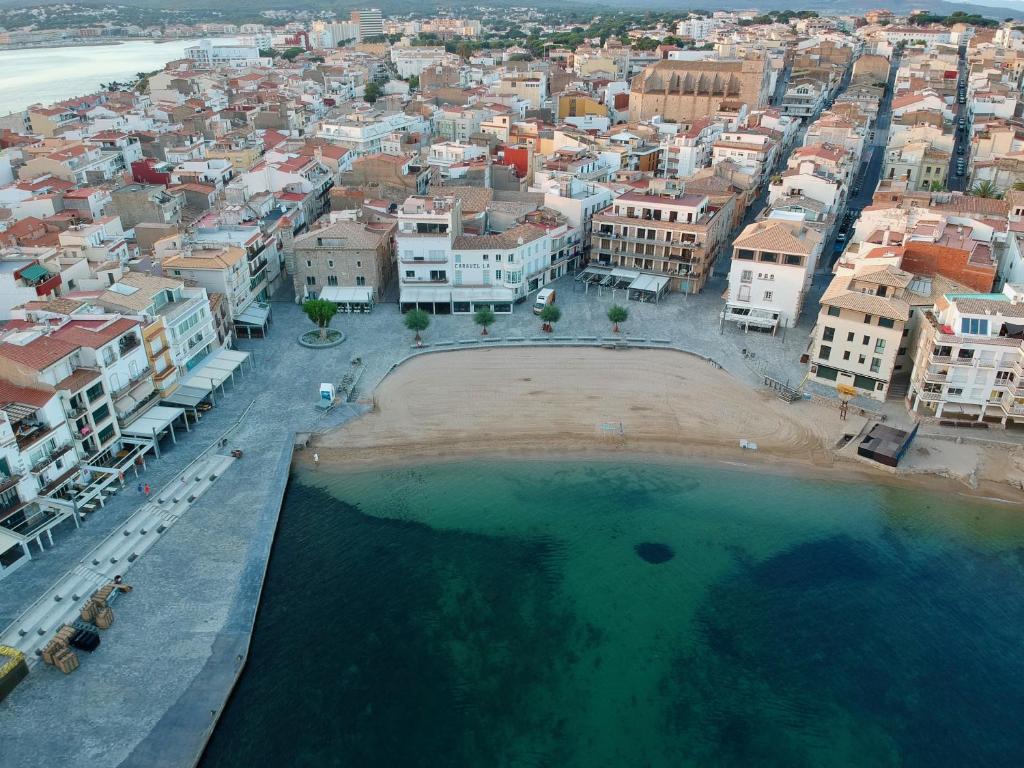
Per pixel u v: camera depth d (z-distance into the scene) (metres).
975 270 113.56
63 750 58.44
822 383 112.44
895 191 155.25
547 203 156.88
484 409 107.25
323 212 181.00
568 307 138.25
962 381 98.62
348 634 71.62
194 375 106.00
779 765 60.88
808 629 73.50
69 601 71.06
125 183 177.62
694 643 71.81
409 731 62.62
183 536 81.38
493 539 84.25
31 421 81.12
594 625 73.38
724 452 98.88
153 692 63.66
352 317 134.88
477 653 70.00
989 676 68.88
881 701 66.56
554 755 61.06
